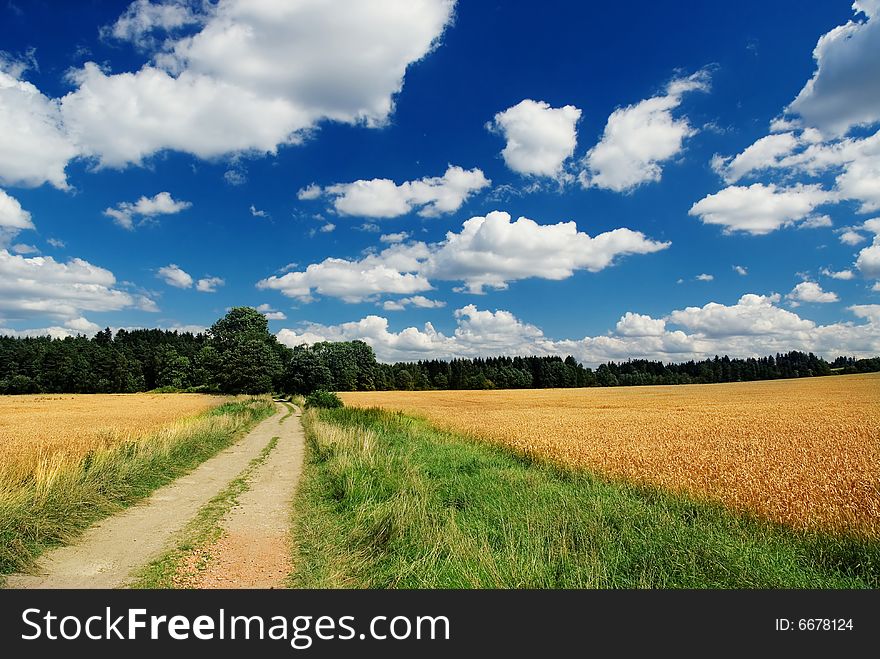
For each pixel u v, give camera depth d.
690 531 7.56
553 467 14.71
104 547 7.97
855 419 29.17
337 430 22.48
